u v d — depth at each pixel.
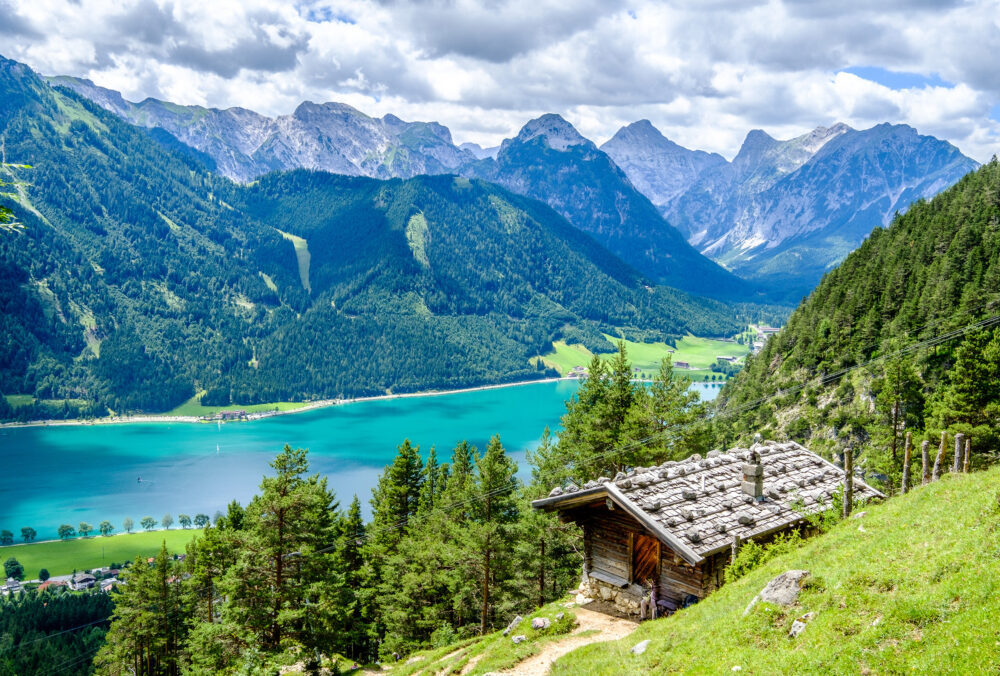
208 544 72.19
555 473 56.75
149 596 73.62
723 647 18.70
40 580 185.62
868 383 145.88
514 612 57.19
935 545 18.36
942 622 14.67
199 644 52.22
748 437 172.00
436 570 60.91
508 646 28.98
